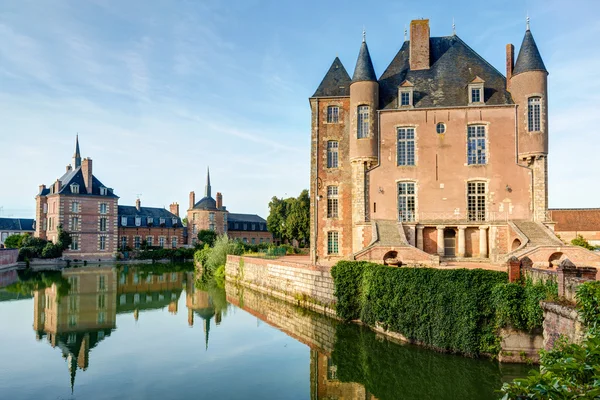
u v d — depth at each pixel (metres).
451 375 15.91
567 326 12.05
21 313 27.20
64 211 65.62
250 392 14.62
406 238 28.03
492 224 28.05
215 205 86.81
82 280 43.38
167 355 18.72
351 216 31.95
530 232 26.05
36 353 18.88
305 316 24.81
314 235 32.22
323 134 32.75
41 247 62.72
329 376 16.25
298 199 57.84
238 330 23.17
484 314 15.96
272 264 32.34
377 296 20.16
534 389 4.64
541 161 28.33
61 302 31.14
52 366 17.14
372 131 30.16
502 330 15.62
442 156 29.66
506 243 27.80
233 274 42.62
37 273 49.69
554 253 22.64
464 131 29.53
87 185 68.75
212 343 20.62
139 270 54.84
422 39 32.12
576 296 10.59
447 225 28.86
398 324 18.75
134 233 78.00
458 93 30.25
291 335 22.12
